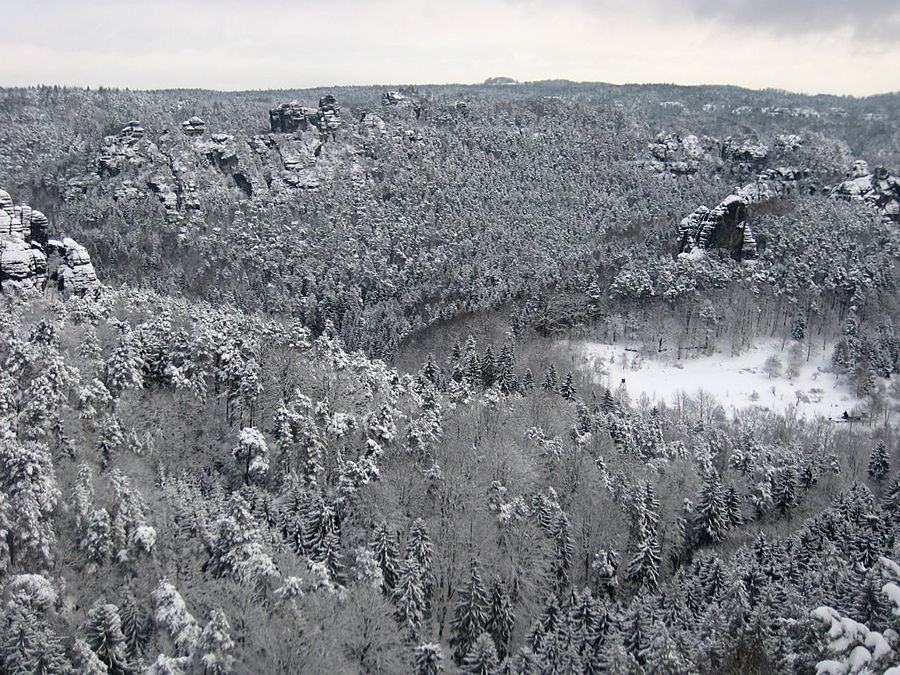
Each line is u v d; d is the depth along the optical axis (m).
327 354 134.75
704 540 104.12
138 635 67.25
